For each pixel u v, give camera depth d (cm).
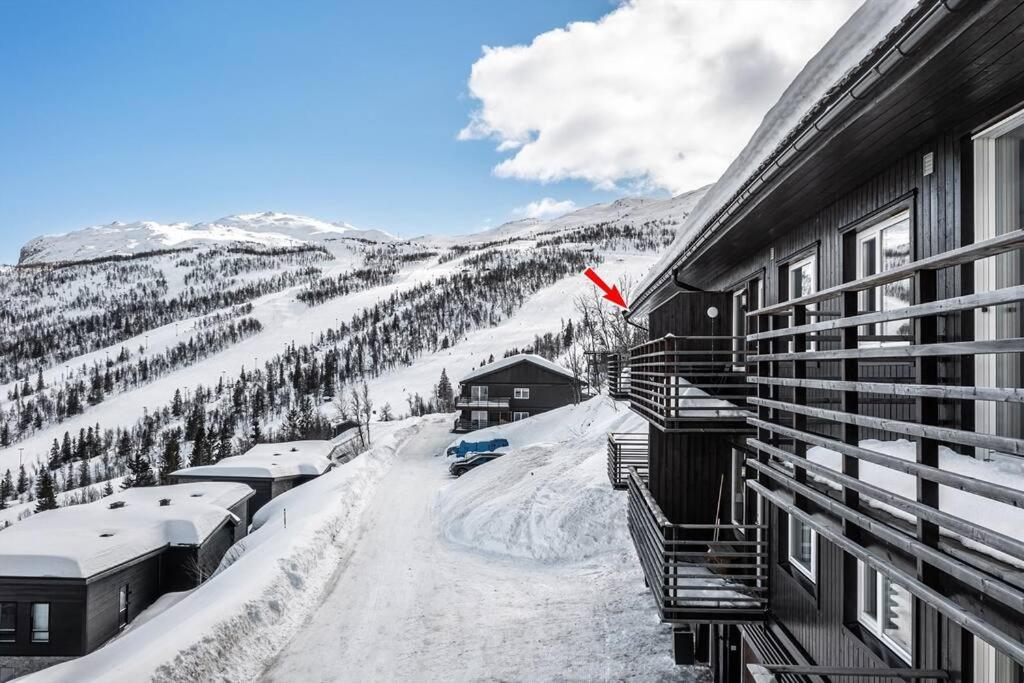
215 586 1315
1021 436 377
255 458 3538
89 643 1661
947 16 306
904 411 490
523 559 1550
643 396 1015
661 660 988
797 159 509
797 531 684
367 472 2798
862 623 518
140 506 2295
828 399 643
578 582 1358
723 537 908
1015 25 303
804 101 481
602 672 956
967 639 370
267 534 1948
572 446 2480
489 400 4959
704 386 834
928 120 420
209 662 930
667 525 776
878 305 548
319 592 1343
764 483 597
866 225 562
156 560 2017
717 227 762
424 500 2338
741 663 867
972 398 260
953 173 423
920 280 312
